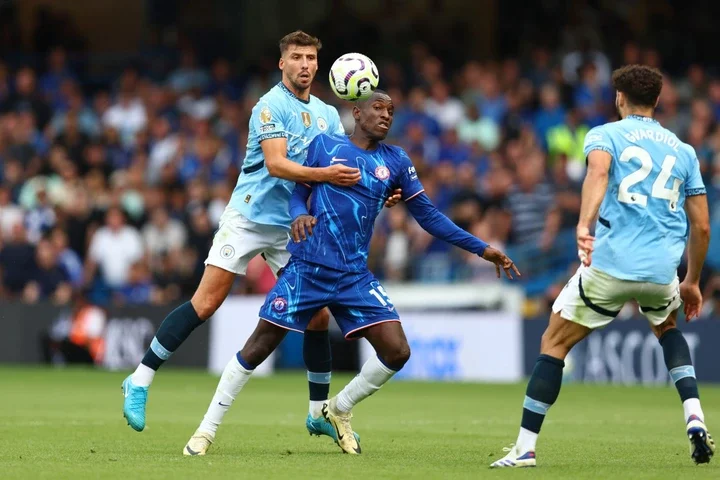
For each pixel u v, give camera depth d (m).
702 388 52.25
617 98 24.67
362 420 36.84
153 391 49.25
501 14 88.25
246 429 32.59
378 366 25.80
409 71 84.31
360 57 25.98
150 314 64.88
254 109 26.94
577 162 70.88
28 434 30.66
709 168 65.81
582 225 22.70
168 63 91.00
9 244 69.56
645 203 23.48
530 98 76.38
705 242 24.47
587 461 25.11
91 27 96.44
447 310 62.44
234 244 27.45
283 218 27.69
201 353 63.91
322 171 25.36
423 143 73.12
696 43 87.12
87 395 46.34
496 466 23.64
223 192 70.62
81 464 23.81
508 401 45.25
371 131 25.80
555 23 87.06
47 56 94.25
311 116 27.47
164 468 23.09
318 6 92.94
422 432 32.53
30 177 78.06
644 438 30.97
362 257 25.97
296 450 27.28
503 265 26.00
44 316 66.81
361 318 25.73
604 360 55.81
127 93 83.69
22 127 79.88
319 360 27.53
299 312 25.81
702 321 54.97
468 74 78.62
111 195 72.44
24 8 96.06
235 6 93.88
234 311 63.06
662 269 23.44
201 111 81.81
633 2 87.38
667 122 71.81
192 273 67.56
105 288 69.06
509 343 58.28
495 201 66.19
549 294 60.78
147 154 79.12
